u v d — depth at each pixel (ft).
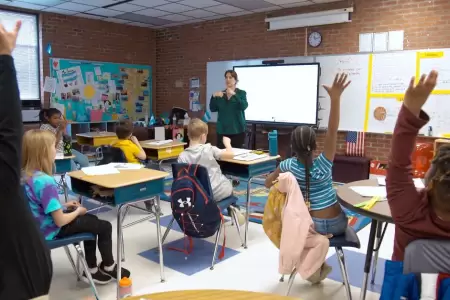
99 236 8.41
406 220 4.28
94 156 23.52
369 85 18.90
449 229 4.17
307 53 20.93
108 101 26.12
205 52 25.57
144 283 8.79
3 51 3.74
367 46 18.88
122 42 26.55
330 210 7.43
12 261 4.34
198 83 26.12
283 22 21.38
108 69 25.95
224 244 10.29
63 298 8.11
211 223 9.37
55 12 23.09
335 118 6.99
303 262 7.02
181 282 8.86
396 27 18.11
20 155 4.01
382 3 18.37
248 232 12.12
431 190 4.20
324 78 20.17
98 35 25.27
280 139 21.20
